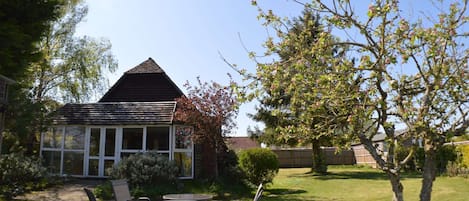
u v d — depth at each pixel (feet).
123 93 78.59
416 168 79.25
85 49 80.02
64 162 57.26
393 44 16.52
